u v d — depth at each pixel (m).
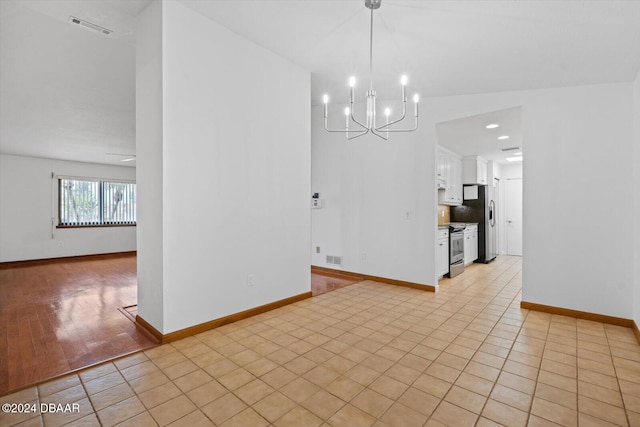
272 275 3.38
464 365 2.18
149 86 2.55
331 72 3.68
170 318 2.52
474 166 6.51
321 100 4.76
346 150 5.05
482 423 1.59
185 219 2.59
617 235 3.01
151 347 2.42
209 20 2.72
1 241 6.41
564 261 3.26
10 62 2.98
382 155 4.64
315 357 2.29
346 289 4.25
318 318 3.11
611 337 2.69
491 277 5.14
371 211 4.76
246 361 2.22
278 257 3.44
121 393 1.83
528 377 2.03
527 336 2.69
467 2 2.19
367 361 2.23
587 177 3.15
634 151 2.92
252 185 3.14
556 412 1.67
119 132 5.13
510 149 5.91
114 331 2.74
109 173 7.95
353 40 2.91
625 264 2.98
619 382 1.96
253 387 1.90
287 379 1.99
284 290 3.52
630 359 2.28
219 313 2.87
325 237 5.37
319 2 2.37
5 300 3.79
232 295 2.97
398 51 2.98
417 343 2.54
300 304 3.57
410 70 3.33
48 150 6.25
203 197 2.72
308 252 3.84
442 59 3.04
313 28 2.78
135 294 4.07
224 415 1.65
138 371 2.08
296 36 2.94
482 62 3.04
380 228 4.66
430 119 4.17
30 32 2.56
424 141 4.23
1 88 3.51
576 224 3.20
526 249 3.46
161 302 2.48
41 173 6.92
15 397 1.79
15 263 6.54
